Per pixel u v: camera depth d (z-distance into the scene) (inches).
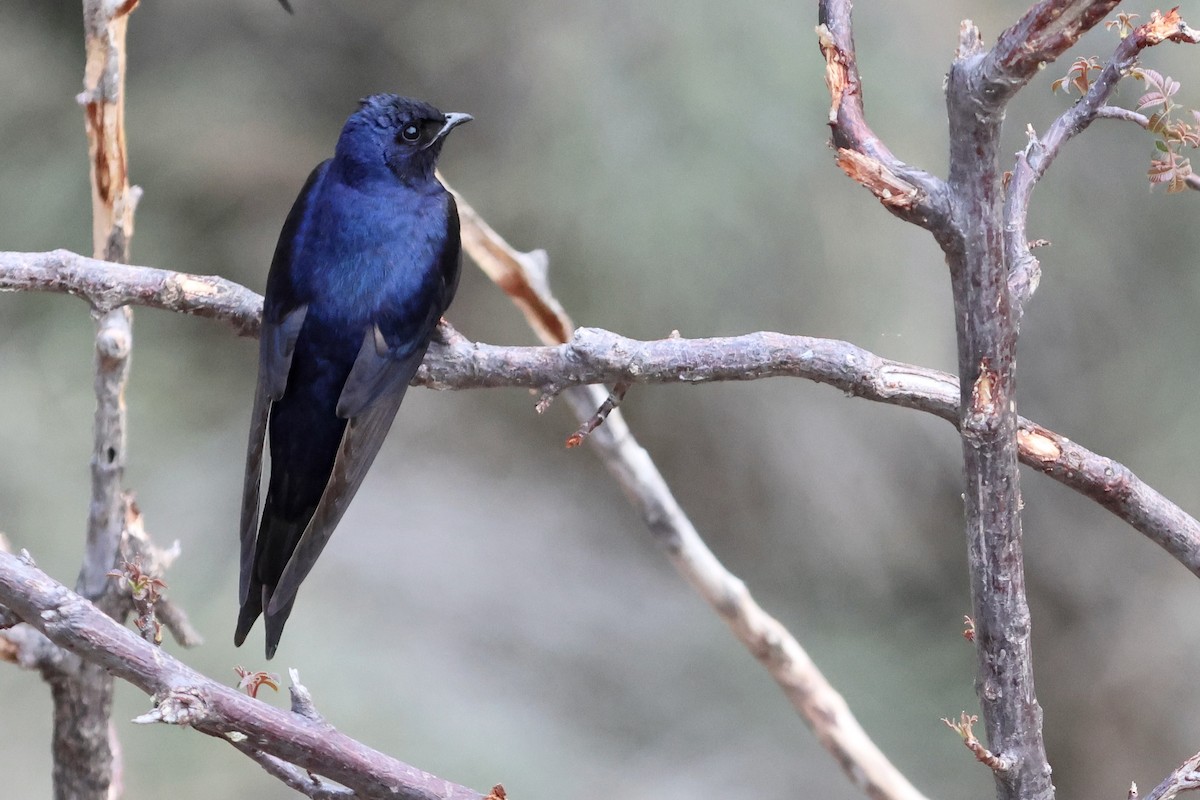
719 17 321.4
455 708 307.7
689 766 312.7
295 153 381.1
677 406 346.0
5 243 351.3
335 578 341.7
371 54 378.6
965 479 211.6
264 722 210.8
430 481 382.3
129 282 215.3
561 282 327.6
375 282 216.7
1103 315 342.0
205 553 319.9
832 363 213.3
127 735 267.3
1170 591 343.9
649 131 323.3
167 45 387.2
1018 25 210.4
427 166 217.8
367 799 211.2
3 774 263.6
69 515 310.5
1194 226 335.3
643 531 380.5
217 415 359.6
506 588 352.2
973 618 211.8
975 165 210.8
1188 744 328.5
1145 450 337.7
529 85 339.6
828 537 341.4
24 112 364.5
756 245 315.6
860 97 211.8
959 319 211.3
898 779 217.8
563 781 299.7
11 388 326.0
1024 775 211.6
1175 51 315.0
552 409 395.2
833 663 321.1
